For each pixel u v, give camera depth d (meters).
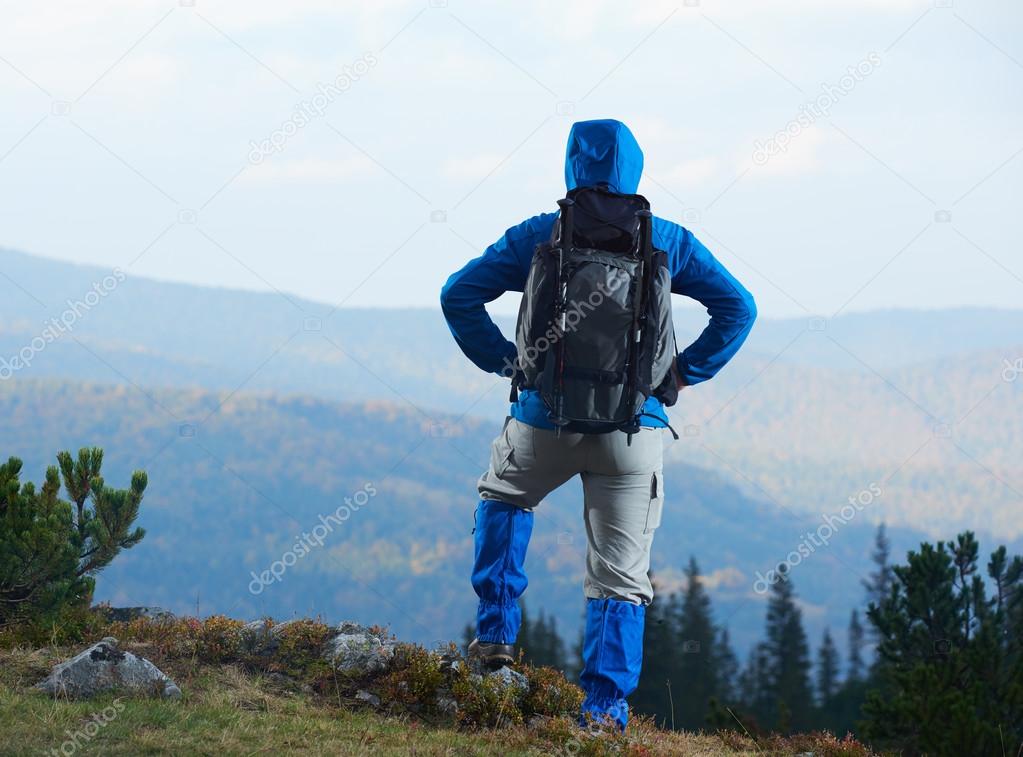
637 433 12.02
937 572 36.78
